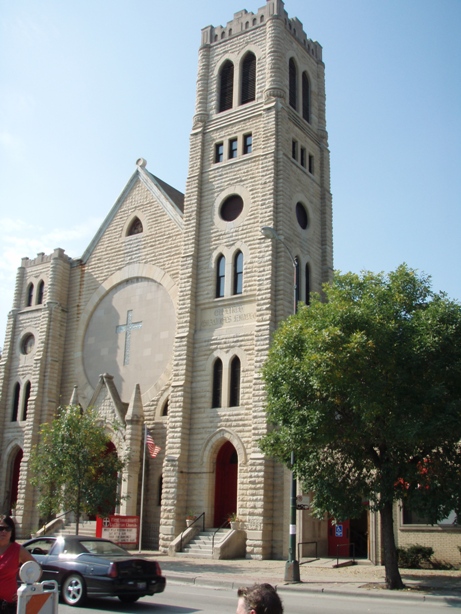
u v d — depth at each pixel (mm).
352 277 26312
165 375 42750
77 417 36688
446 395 23094
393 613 17312
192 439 38875
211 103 46500
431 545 29922
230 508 38188
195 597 20969
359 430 23484
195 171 44688
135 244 47656
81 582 18781
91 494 35250
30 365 50594
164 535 37000
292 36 47156
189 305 41188
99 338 47750
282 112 42750
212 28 48781
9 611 9938
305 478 25078
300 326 25750
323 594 22188
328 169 47812
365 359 23000
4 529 10188
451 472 23109
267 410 26344
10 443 49281
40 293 52656
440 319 23953
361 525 39125
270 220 39875
